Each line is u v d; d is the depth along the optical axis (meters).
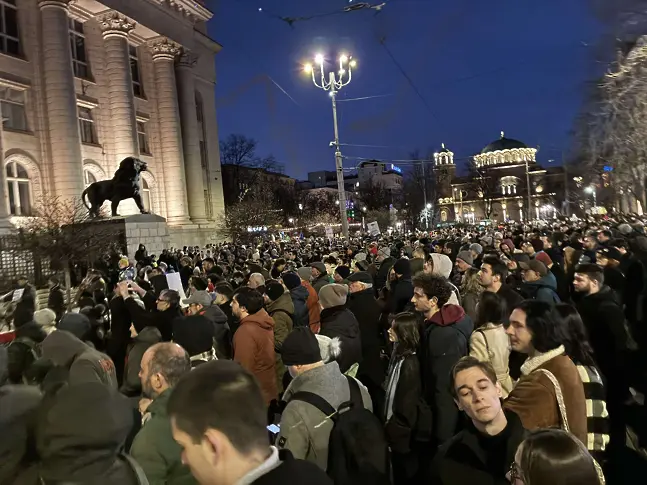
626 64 20.09
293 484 1.64
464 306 5.98
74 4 31.39
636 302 7.34
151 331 4.77
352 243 23.38
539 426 2.83
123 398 2.11
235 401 1.63
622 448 5.29
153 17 37.03
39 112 28.20
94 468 1.91
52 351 3.73
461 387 2.71
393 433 3.88
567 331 3.25
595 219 33.34
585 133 27.86
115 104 33.03
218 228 43.28
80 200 27.66
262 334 5.18
